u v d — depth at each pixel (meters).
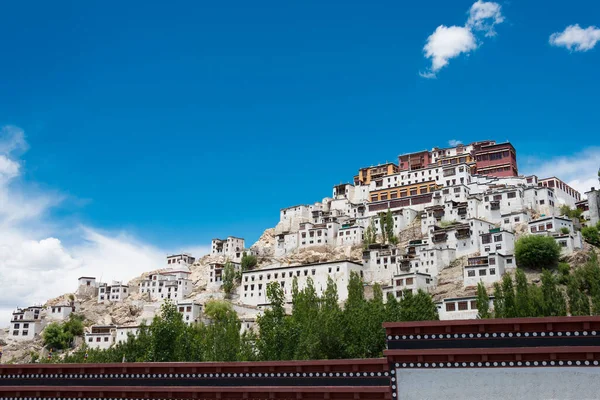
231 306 182.00
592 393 26.02
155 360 71.00
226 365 34.00
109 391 35.41
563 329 27.17
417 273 160.25
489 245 167.62
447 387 28.33
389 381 30.00
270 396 32.28
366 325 76.81
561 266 142.50
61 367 37.22
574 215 185.25
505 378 27.48
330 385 31.45
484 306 100.94
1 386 37.53
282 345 73.38
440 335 29.11
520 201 187.88
